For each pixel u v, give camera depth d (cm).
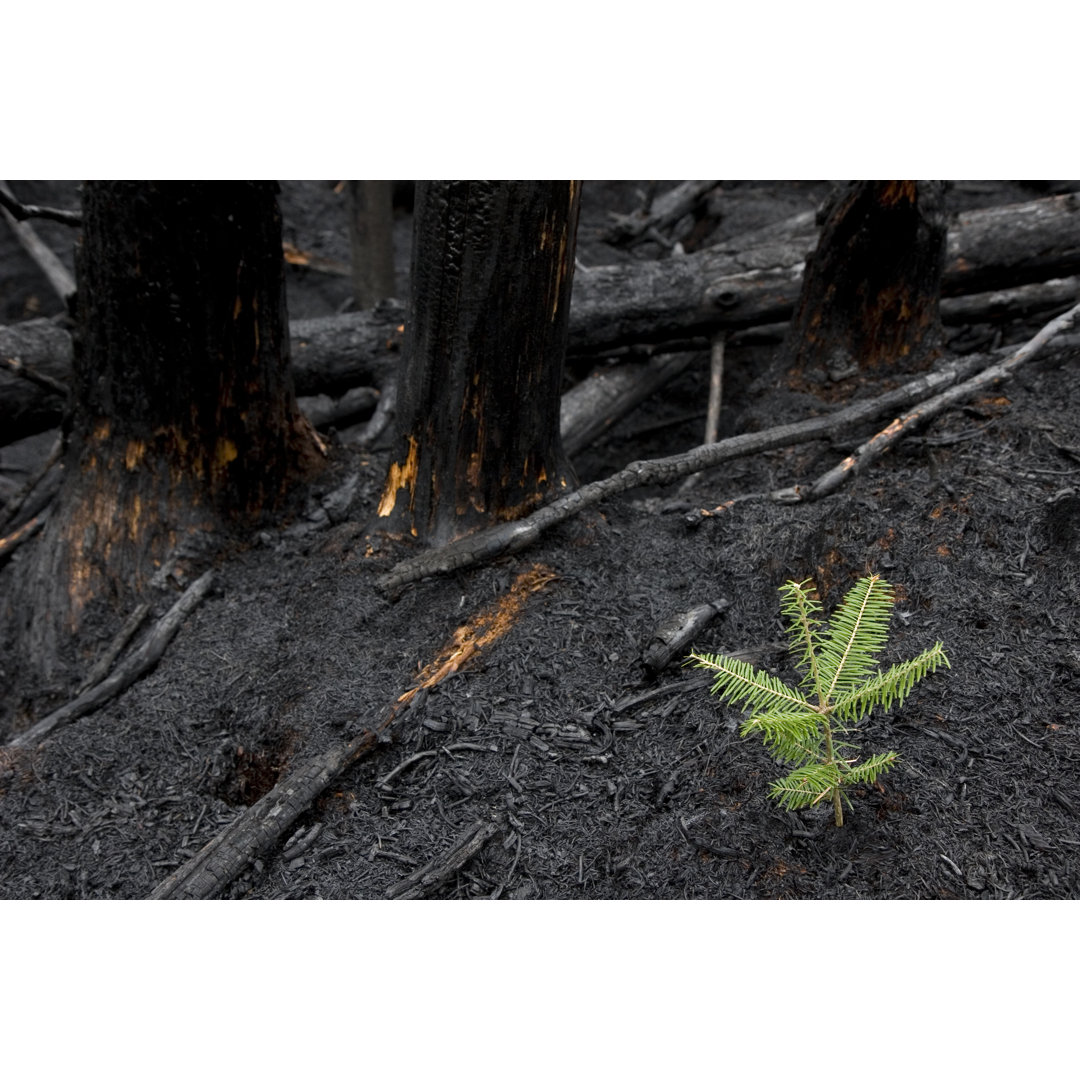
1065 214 514
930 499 358
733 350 677
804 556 341
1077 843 243
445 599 347
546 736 294
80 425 421
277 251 401
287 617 369
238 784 315
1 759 325
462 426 353
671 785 273
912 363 469
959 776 262
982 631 302
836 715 260
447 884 260
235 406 416
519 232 318
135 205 362
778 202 827
